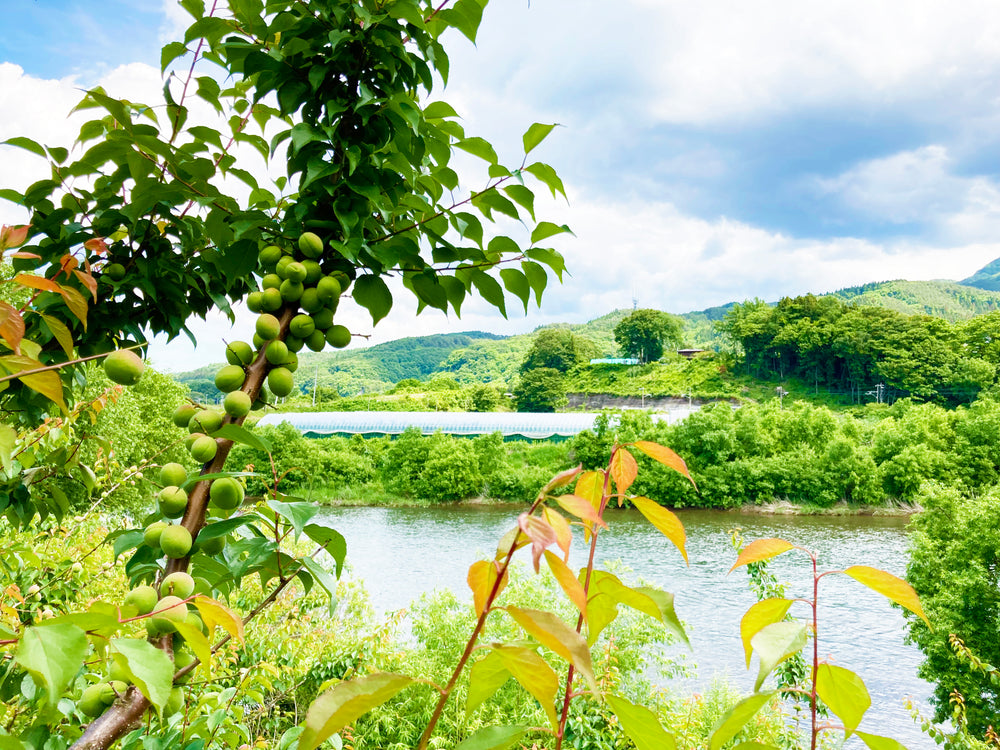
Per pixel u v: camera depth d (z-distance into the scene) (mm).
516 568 12500
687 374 130000
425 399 131500
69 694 1670
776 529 42469
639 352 146500
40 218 1928
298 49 1734
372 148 1803
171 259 2086
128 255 2053
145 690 804
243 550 1422
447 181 2070
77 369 2197
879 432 62219
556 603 12000
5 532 3420
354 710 610
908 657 21172
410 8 1707
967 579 18625
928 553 21297
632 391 127062
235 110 2227
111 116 1925
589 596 795
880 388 104625
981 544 19562
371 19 1660
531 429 73000
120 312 2121
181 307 2258
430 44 1912
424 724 9453
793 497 53562
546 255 1885
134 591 1284
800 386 116062
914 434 57125
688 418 59500
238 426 1407
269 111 2195
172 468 1497
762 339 122188
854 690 657
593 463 58281
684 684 15586
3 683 1793
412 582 27656
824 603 25781
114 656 846
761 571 10711
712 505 52406
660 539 36219
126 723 1240
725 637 20922
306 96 1797
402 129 1820
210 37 1800
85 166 1805
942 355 102688
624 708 692
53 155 1915
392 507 53844
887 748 639
